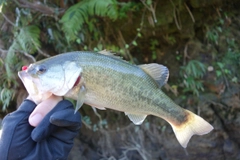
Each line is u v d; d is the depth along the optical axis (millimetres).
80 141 1193
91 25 1011
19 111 489
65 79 456
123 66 482
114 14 901
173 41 1117
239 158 1107
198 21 1113
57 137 486
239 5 1137
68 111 473
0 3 950
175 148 1125
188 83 1096
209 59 1113
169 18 1038
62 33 1046
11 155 458
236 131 1102
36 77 461
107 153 1191
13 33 996
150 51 1150
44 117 466
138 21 1046
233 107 1092
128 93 480
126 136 1173
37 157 461
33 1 971
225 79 1094
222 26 1139
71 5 1039
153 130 1146
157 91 505
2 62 982
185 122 529
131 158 1182
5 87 1005
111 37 1085
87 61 462
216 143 1110
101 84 465
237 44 1141
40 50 985
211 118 1107
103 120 1175
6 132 467
